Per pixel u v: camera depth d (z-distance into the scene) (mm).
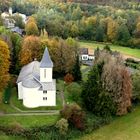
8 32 166750
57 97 125938
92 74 119812
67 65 144500
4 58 123750
